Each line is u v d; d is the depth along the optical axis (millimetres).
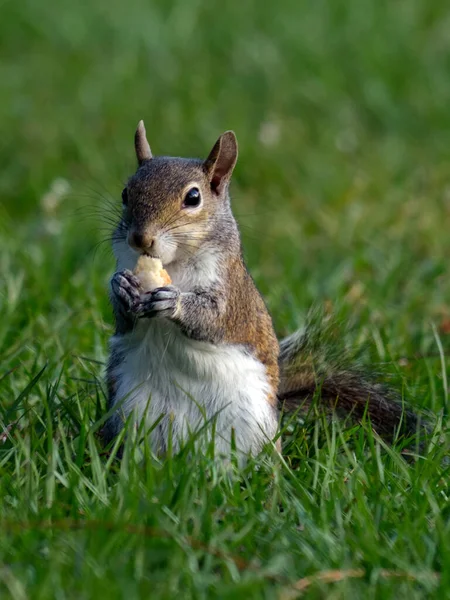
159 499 7941
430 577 7355
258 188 19781
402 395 10344
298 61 24438
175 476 8445
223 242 10055
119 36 25625
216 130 21219
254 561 7426
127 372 9828
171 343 9680
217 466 8836
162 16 27062
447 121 22656
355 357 11242
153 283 9547
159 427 9680
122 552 7371
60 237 15781
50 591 6852
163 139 21125
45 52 25172
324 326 11172
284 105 22906
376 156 21062
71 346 11812
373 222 18000
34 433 9070
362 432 9375
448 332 12984
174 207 9844
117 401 9773
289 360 10961
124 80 23438
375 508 8281
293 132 21500
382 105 22906
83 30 26000
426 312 13750
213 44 25359
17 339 11953
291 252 16688
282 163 20203
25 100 22469
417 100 23266
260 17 26656
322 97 23047
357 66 24312
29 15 26391
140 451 9055
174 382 9555
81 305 12953
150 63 24500
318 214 18359
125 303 9477
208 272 9898
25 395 9695
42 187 19188
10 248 15109
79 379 10453
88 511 7934
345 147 21172
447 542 7602
